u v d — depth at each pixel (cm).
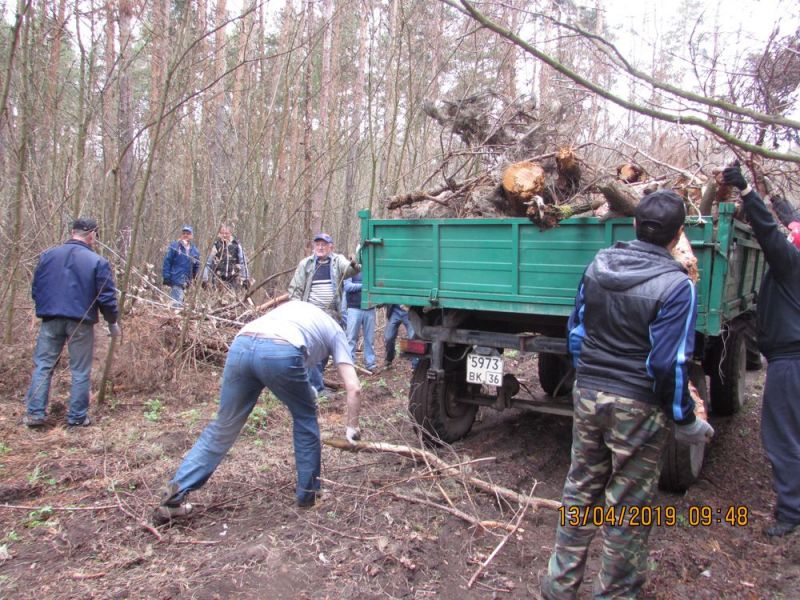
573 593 275
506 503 377
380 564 301
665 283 245
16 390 602
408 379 727
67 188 769
